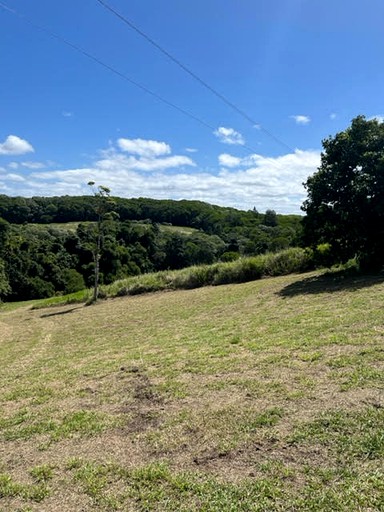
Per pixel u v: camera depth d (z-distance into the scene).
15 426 5.09
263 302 12.73
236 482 3.30
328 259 16.27
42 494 3.44
